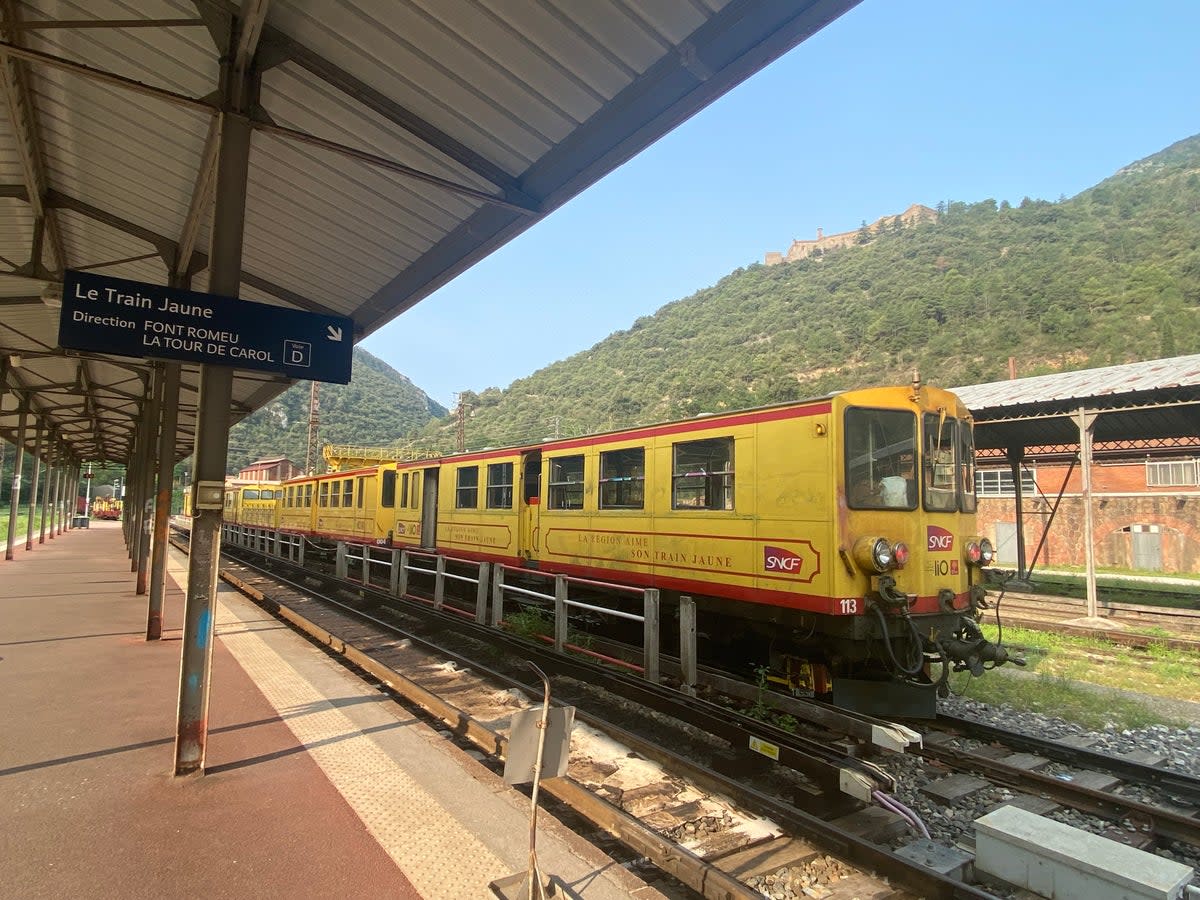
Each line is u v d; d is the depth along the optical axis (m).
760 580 6.97
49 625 9.61
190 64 5.49
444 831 3.71
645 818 4.35
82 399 22.00
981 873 3.88
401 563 12.54
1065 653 10.04
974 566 7.27
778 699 6.38
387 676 7.12
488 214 6.93
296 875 3.24
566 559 9.92
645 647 7.25
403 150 6.12
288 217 7.57
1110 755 5.73
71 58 5.48
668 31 4.49
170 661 7.57
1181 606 15.52
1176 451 18.50
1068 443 18.50
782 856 3.90
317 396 43.16
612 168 5.82
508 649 9.09
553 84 5.11
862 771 4.67
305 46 4.98
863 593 6.36
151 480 12.91
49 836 3.60
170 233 8.59
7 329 13.04
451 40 4.77
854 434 6.48
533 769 3.01
